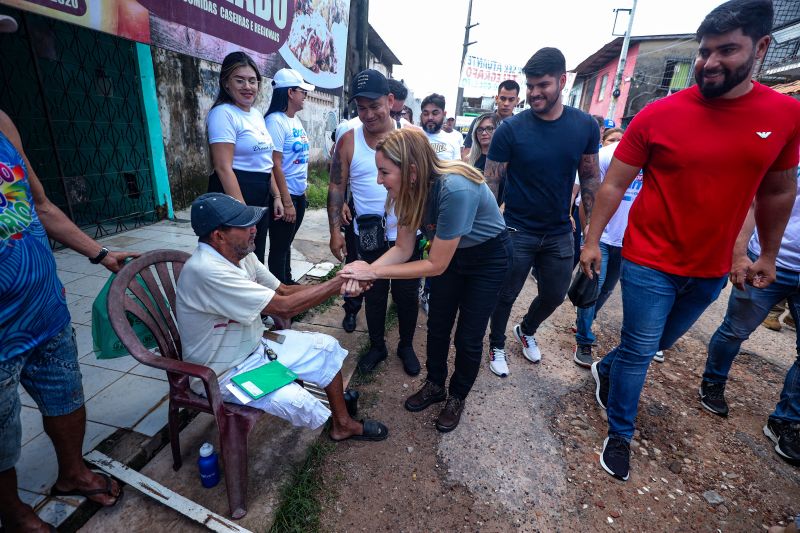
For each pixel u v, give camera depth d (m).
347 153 2.71
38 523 1.51
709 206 1.89
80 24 2.86
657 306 2.07
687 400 2.85
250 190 2.91
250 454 2.10
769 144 1.77
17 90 4.75
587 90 22.53
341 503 1.94
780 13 12.43
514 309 4.10
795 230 2.33
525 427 2.50
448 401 2.46
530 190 2.61
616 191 2.11
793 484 2.20
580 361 3.14
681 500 2.07
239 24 4.53
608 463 2.20
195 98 6.54
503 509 1.96
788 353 3.57
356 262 1.97
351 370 2.88
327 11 6.74
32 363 1.42
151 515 1.73
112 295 1.61
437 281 2.28
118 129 5.56
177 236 5.24
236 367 1.85
